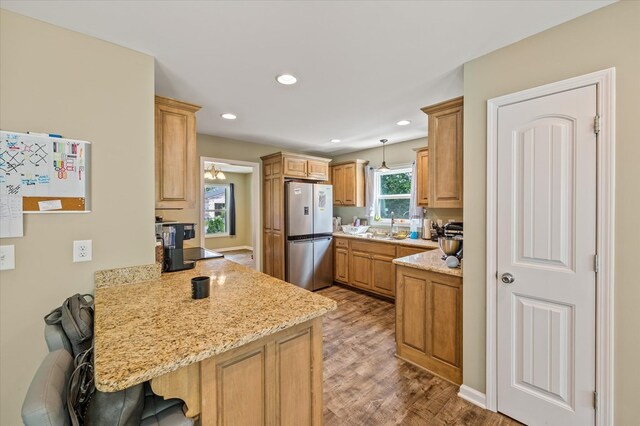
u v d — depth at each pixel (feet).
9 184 4.34
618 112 4.38
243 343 3.19
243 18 4.61
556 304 5.02
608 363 4.49
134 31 4.93
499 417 5.66
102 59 5.16
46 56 4.64
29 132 4.50
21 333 4.45
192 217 12.39
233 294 4.71
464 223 6.24
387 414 5.77
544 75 5.08
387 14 4.55
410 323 7.66
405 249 11.93
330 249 15.23
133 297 4.58
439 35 5.15
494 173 5.73
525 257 5.35
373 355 8.04
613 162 4.42
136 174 5.54
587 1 4.33
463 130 6.49
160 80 6.97
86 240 5.00
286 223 13.66
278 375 3.77
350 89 7.56
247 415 3.46
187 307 4.12
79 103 4.93
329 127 11.44
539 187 5.16
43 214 4.62
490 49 5.63
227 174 25.82
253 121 10.53
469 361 6.20
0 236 4.29
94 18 4.56
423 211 13.26
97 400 2.77
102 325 3.50
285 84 7.22
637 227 4.26
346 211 17.47
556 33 4.93
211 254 9.33
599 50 4.53
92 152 5.05
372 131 12.09
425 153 12.06
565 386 4.93
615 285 4.43
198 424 3.32
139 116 5.58
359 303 12.47
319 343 4.24
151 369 2.59
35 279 4.56
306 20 4.68
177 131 6.78
